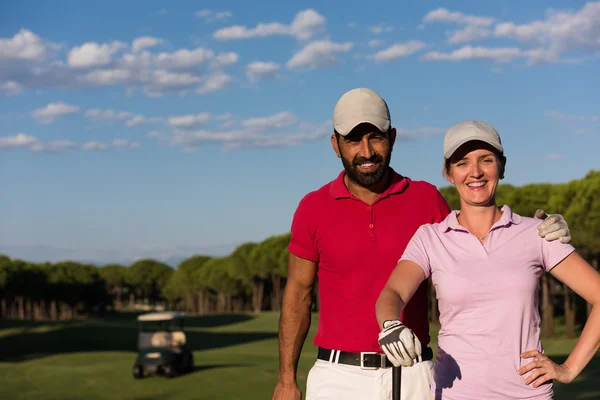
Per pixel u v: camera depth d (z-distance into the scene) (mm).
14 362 33219
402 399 3438
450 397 2715
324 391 3559
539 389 2658
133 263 140500
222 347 41094
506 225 2771
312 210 3607
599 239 29844
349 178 3490
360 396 3496
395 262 3504
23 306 102250
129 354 35844
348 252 3514
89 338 49469
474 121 2801
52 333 52062
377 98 3400
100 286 116250
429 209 3553
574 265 2709
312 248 3670
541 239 2746
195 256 108250
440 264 2789
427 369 3490
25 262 109688
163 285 136125
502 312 2676
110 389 21234
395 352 2361
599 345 2654
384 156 3422
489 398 2664
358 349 3518
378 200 3512
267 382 21828
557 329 41125
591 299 2689
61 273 107938
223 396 19234
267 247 71938
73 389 21562
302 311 3818
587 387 15953
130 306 145625
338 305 3566
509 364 2664
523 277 2695
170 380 22734
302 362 25641
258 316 68375
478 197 2777
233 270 76438
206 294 103375
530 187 35719
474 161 2766
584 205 30312
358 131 3369
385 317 2512
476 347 2686
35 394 20719
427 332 3561
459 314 2738
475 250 2750
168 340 24188
